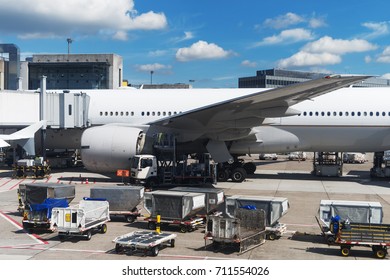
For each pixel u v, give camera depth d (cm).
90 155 2586
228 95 2906
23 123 2928
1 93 2889
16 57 9638
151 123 2730
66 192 1780
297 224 1664
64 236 1425
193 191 1692
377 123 2764
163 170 2653
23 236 1466
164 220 1562
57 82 8769
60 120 2970
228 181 2875
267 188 2562
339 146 2862
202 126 2620
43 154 2967
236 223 1277
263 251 1312
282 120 2820
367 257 1256
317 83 2038
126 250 1298
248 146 2875
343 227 1271
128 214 1695
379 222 1391
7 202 2077
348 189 2548
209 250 1312
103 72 8856
